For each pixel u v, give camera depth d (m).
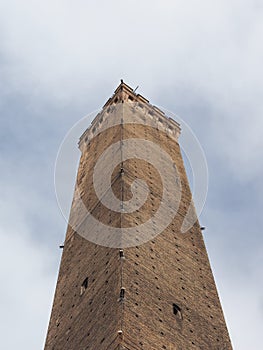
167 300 40.47
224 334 41.38
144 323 37.28
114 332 36.06
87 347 37.62
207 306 42.72
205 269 46.19
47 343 42.44
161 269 42.62
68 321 42.12
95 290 41.41
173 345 37.47
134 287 39.34
